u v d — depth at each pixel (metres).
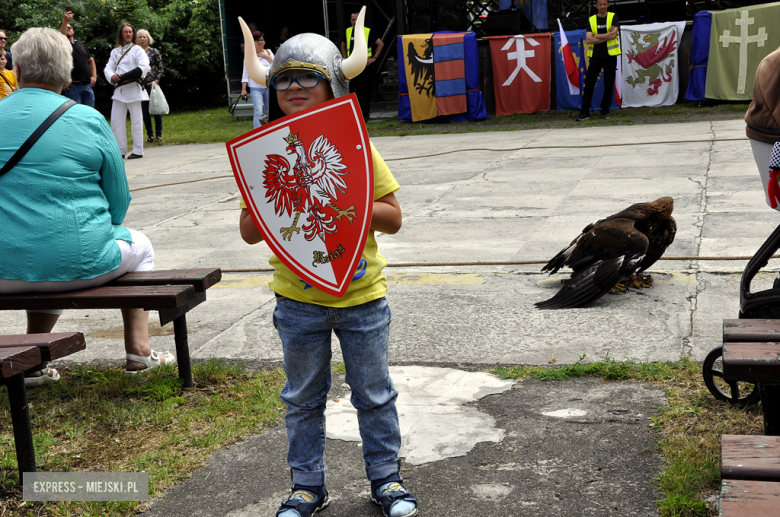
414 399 3.60
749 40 14.75
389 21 21.59
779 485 1.81
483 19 19.38
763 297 3.10
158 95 17.14
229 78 21.61
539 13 18.31
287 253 2.53
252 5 22.00
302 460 2.68
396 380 3.84
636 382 3.61
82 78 13.73
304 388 2.61
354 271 2.47
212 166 12.77
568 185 8.75
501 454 3.03
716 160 9.52
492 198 8.38
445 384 3.75
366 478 2.95
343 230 2.47
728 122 13.12
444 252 6.32
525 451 3.04
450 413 3.43
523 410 3.41
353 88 17.64
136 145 14.75
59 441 3.33
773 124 3.03
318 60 2.44
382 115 18.70
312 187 2.49
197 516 2.72
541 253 6.06
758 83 3.07
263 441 3.25
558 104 16.80
